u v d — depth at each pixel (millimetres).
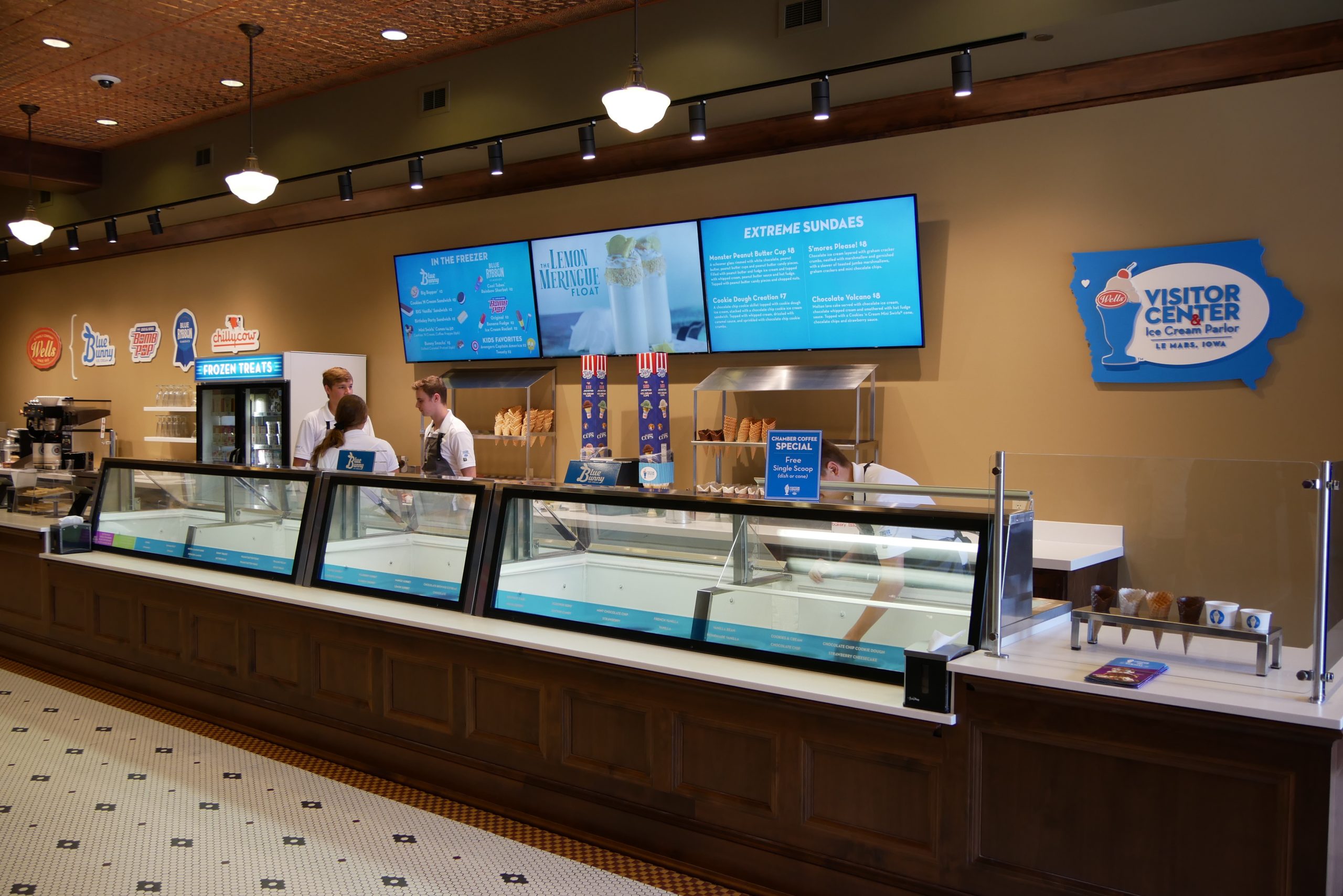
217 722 4141
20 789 3434
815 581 2775
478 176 6652
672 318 5824
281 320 8156
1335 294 4055
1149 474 2367
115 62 6191
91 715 4277
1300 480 2137
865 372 5023
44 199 9227
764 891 2701
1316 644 2057
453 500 3568
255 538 4219
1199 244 4320
